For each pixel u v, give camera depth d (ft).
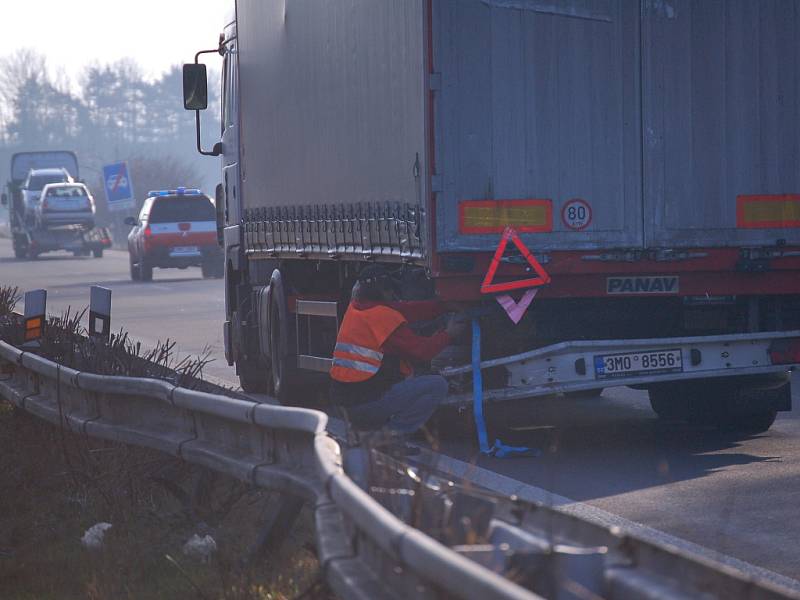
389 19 69.05
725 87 67.15
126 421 54.49
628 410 84.28
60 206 370.12
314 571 39.22
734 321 71.31
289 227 89.66
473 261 64.39
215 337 141.79
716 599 24.36
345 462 36.60
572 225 65.57
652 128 66.39
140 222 252.62
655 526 50.55
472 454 66.95
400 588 27.35
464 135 64.08
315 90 82.99
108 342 69.31
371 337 61.52
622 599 26.11
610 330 70.23
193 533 47.09
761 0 67.31
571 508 53.98
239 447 44.62
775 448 68.44
